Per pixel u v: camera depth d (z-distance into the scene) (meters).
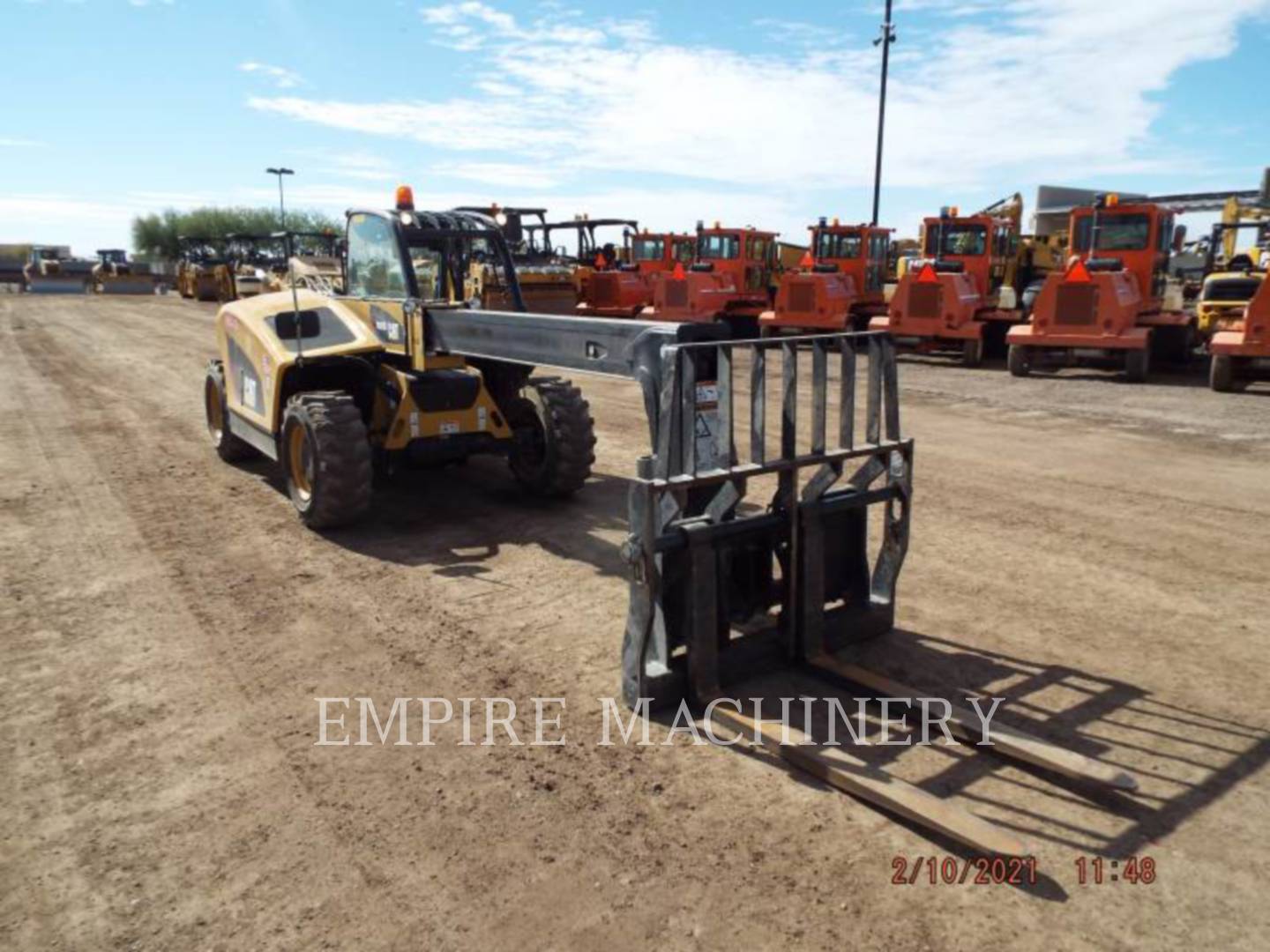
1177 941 2.46
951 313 15.95
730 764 3.35
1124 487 7.18
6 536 6.02
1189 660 4.13
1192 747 3.41
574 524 6.34
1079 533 5.99
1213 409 11.05
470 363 7.13
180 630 4.54
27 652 4.29
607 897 2.65
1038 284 18.75
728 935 2.49
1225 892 2.65
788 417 3.91
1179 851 2.83
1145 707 3.71
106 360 16.02
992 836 2.79
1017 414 10.72
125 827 3.00
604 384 13.80
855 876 2.73
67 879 2.75
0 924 2.56
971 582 5.13
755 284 22.28
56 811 3.08
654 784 3.22
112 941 2.50
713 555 3.73
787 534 4.02
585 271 22.52
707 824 2.98
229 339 7.43
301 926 2.55
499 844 2.89
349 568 5.45
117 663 4.18
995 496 6.93
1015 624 4.55
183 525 6.29
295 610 4.80
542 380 6.89
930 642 4.36
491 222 6.75
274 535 6.08
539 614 4.73
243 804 3.12
